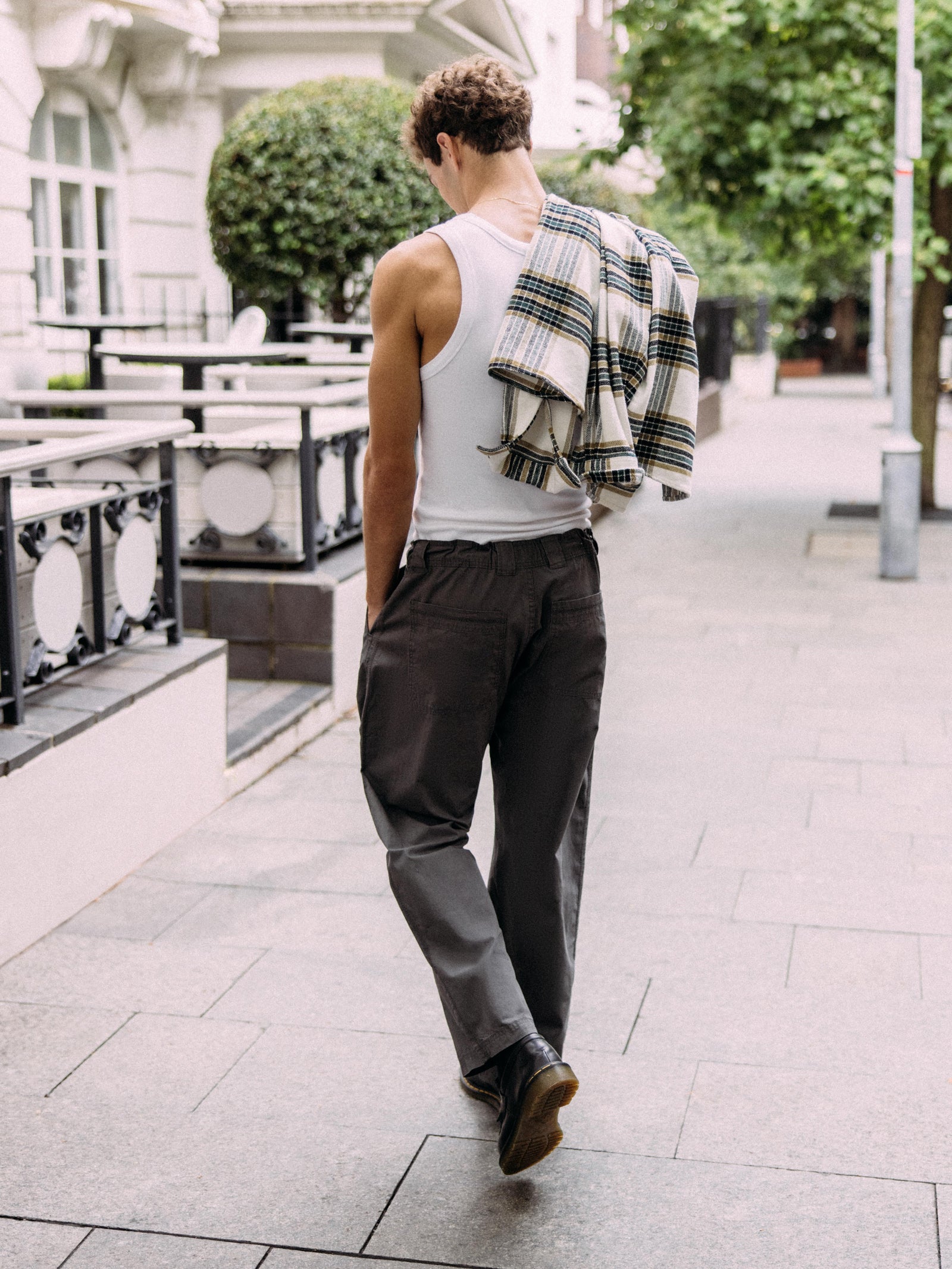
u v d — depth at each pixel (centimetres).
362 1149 265
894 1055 300
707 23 977
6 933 347
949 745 543
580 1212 244
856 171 966
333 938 363
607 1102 282
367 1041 308
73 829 375
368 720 247
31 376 669
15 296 1035
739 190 1101
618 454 228
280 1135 270
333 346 920
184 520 580
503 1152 230
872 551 1020
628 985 336
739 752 536
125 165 1255
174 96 1273
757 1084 288
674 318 237
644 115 1069
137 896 392
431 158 244
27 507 376
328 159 923
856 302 4294
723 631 759
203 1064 298
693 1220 242
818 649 714
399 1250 234
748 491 1376
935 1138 267
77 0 1053
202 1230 240
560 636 243
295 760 525
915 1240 235
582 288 225
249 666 575
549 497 238
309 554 574
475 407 229
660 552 1031
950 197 1124
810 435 2012
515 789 253
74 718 376
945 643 726
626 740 555
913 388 1207
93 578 415
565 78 2655
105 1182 254
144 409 777
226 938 363
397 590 242
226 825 452
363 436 652
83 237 1201
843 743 547
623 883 402
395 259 227
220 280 1348
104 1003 326
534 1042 228
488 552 235
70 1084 289
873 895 392
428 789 245
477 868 247
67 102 1159
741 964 347
